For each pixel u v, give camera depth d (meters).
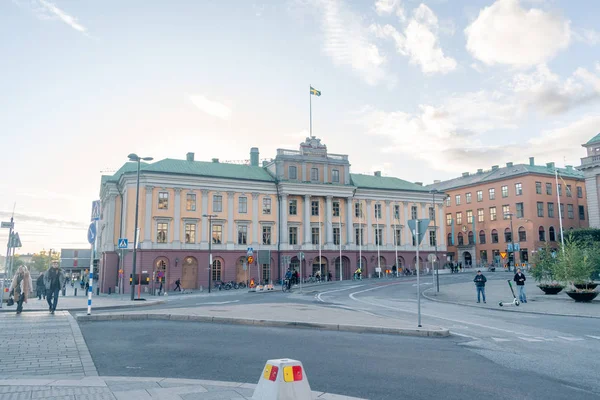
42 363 8.79
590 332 14.52
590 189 62.16
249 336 12.47
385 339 12.34
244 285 55.34
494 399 6.88
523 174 80.19
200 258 55.75
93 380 7.32
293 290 41.50
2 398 6.16
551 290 30.67
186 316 15.82
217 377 7.96
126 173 53.78
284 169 62.97
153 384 7.08
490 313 21.03
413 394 7.06
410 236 71.75
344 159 67.88
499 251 83.75
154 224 54.00
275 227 61.50
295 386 4.52
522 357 10.16
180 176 55.81
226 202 58.59
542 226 79.12
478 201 89.25
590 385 7.78
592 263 28.16
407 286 43.75
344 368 8.77
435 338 12.71
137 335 12.46
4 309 19.94
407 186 75.12
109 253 56.81
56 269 18.20
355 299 30.06
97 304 24.16
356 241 67.50
